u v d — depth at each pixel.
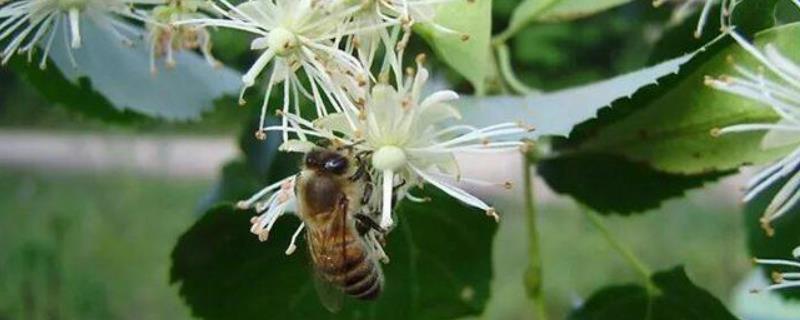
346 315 0.13
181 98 0.15
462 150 0.11
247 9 0.11
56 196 0.56
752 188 0.11
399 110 0.11
